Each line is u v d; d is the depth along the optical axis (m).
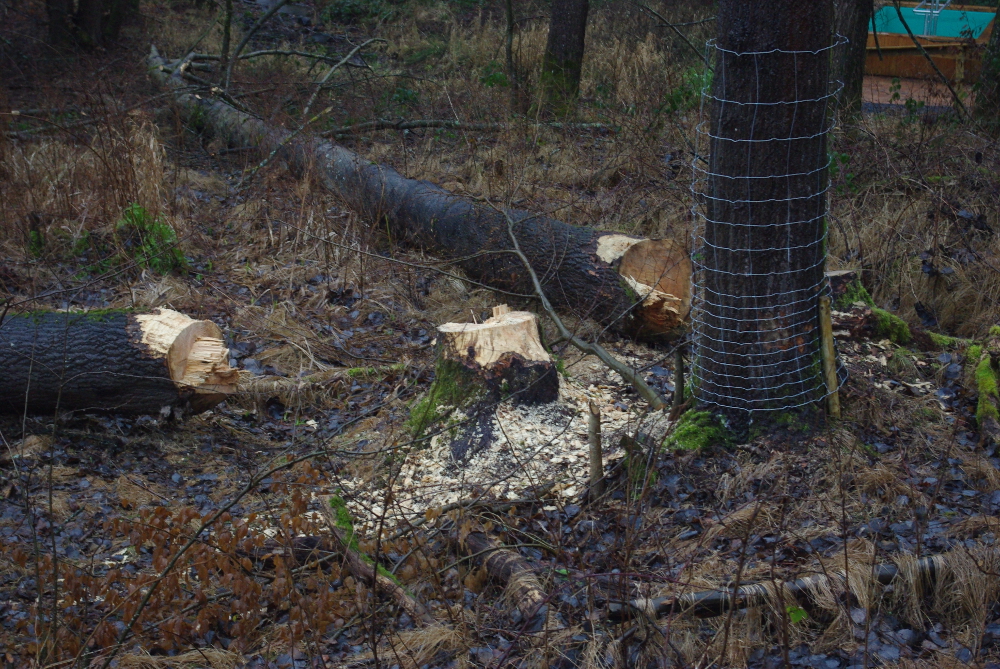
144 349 4.79
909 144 8.05
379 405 5.30
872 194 7.53
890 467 4.32
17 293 6.24
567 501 4.36
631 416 5.02
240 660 3.38
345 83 11.55
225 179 9.27
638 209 7.89
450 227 7.18
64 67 11.10
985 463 4.36
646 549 3.82
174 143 10.02
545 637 3.18
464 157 9.48
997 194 7.36
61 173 7.62
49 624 3.23
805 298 4.47
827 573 3.48
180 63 11.68
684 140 9.09
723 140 4.33
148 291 6.46
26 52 11.77
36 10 13.48
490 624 3.53
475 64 13.88
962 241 6.89
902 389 5.14
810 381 4.55
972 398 5.07
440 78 12.57
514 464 4.59
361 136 9.81
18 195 7.20
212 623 3.60
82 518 4.22
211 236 7.75
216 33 14.61
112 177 7.29
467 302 6.90
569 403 5.09
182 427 5.10
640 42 13.03
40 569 3.36
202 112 10.51
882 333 5.76
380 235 7.89
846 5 8.91
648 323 6.00
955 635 3.34
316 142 8.77
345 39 15.46
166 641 3.39
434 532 4.13
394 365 5.77
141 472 4.68
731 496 4.21
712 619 3.42
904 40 12.76
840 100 8.99
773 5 4.04
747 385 4.53
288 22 15.98
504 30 14.50
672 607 3.39
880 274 6.81
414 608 3.57
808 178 4.31
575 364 5.76
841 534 3.82
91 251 6.87
